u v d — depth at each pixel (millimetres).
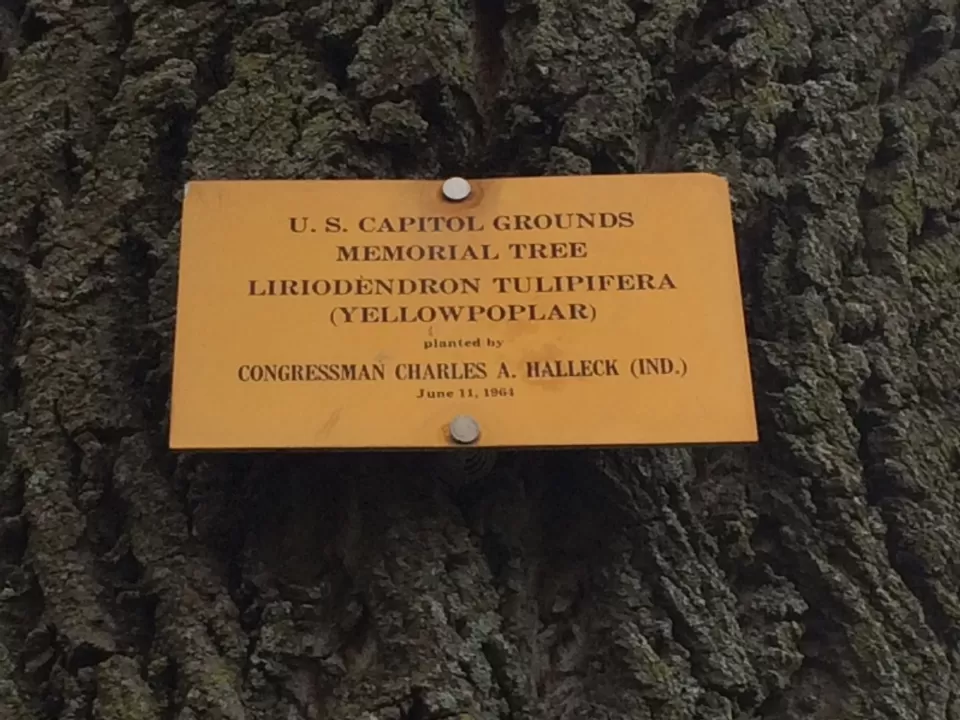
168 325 627
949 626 647
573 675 598
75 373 624
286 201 605
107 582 597
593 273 600
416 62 655
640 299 596
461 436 570
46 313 632
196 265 592
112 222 651
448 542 590
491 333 587
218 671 569
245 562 593
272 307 587
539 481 625
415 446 569
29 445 612
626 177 618
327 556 593
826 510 647
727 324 594
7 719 571
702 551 629
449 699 557
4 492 611
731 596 624
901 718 611
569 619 608
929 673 628
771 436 658
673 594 606
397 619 573
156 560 592
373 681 566
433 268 598
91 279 640
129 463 609
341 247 599
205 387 574
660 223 610
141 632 589
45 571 592
